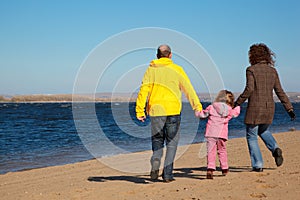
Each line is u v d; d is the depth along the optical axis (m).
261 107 5.83
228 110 5.64
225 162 5.84
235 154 8.99
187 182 5.37
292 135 14.11
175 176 5.99
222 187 4.91
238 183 5.12
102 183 5.71
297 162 7.05
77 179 6.31
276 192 4.51
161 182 5.48
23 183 6.25
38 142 16.22
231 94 5.86
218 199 4.29
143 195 4.67
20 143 15.97
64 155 11.28
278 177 5.41
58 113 54.59
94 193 4.91
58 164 9.50
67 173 7.13
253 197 4.33
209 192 4.65
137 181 5.75
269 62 6.03
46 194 5.02
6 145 15.19
